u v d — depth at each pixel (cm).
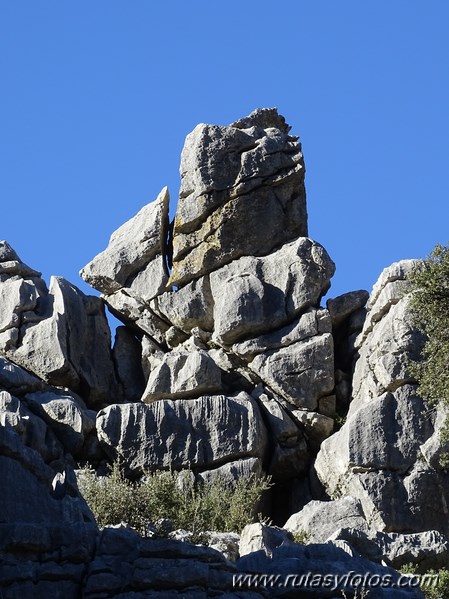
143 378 7094
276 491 6738
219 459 6562
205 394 6750
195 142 7319
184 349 7031
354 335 6975
